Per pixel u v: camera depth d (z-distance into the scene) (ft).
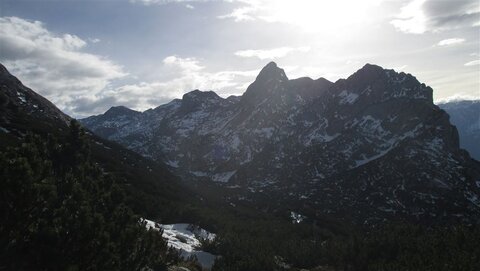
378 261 194.90
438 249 190.29
